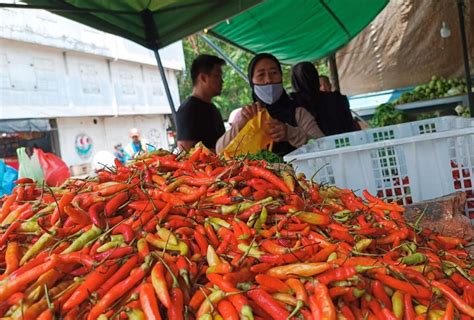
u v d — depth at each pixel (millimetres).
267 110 4562
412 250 2123
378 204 2621
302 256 1866
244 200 2184
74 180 2559
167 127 18422
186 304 1679
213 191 2289
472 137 3164
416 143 3297
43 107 12172
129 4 5016
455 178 3262
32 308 1583
